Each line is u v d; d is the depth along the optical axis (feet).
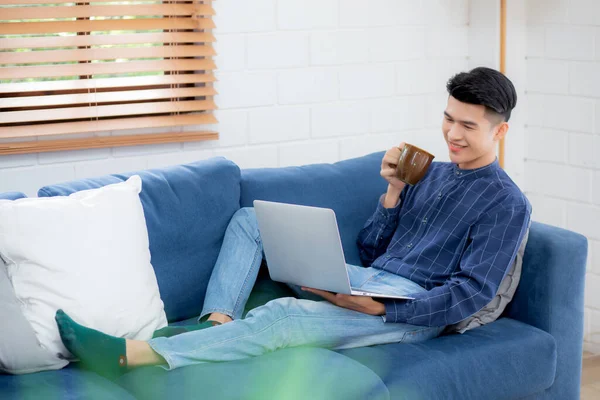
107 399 6.09
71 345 6.69
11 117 9.04
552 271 8.04
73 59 9.22
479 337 7.85
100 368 6.73
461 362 7.49
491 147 8.11
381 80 11.22
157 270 8.12
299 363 7.02
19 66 9.08
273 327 7.39
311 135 10.87
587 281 10.99
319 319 7.59
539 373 7.91
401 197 8.79
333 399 6.53
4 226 7.06
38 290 7.04
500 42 11.15
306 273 7.66
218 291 8.14
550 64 11.07
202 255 8.43
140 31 9.82
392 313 7.62
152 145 9.95
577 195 10.96
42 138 9.37
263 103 10.49
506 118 8.07
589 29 10.52
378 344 7.84
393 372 7.21
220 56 10.13
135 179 8.04
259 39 10.32
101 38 9.35
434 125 11.75
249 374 6.78
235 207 8.70
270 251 7.92
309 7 10.57
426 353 7.53
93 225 7.39
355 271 8.42
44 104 9.14
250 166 10.55
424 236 8.41
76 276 7.14
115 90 9.75
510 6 11.17
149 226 8.08
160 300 7.84
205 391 6.47
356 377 6.79
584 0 10.53
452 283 7.70
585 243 8.18
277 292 8.55
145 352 6.93
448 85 8.14
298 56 10.60
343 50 10.88
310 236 7.39
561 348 8.22
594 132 10.63
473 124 7.95
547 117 11.21
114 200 7.67
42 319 6.96
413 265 8.32
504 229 7.77
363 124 11.20
